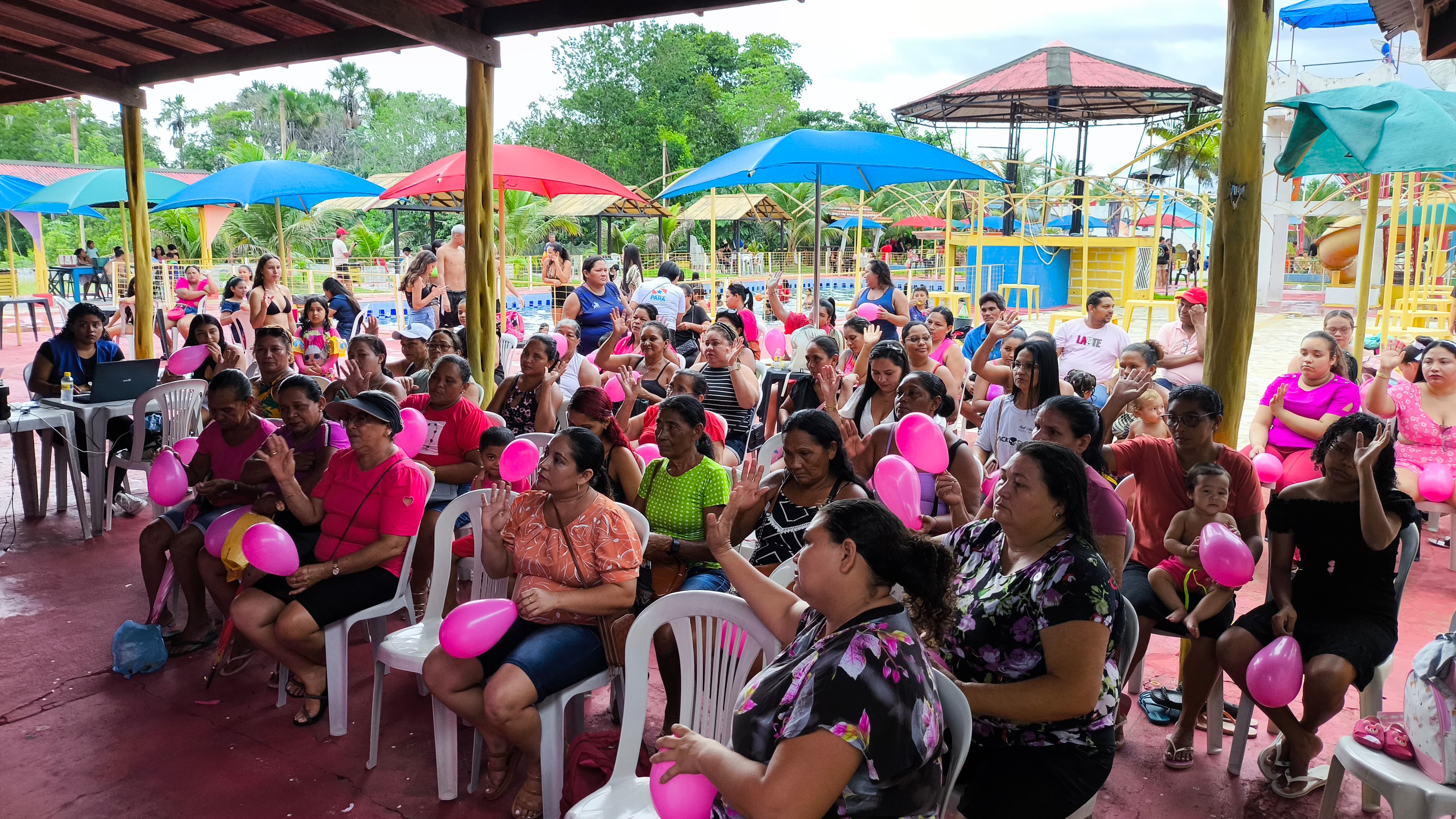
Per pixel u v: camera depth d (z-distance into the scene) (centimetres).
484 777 342
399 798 327
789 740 188
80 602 497
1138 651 350
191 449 475
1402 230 1786
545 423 529
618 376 574
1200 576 336
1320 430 541
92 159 4788
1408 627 463
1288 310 2233
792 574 305
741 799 192
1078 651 227
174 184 1377
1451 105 543
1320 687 297
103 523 606
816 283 821
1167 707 381
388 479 374
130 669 414
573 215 2523
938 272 2711
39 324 1988
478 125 598
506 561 344
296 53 671
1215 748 350
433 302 1027
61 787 331
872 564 197
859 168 822
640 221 3544
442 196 2048
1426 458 555
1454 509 535
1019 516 241
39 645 445
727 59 4972
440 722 321
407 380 587
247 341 961
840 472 337
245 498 441
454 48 564
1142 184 1758
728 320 763
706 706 264
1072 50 2181
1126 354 508
